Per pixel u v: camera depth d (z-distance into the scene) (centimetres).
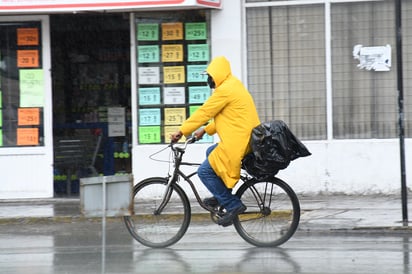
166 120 3678
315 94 3662
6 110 3734
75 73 4056
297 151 2456
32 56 3725
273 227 2542
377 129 3619
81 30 4025
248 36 3691
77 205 3591
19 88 3728
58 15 3841
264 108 3700
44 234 3008
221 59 2477
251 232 2562
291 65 3675
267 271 2222
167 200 2580
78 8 3447
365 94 3628
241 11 3659
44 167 3725
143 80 3688
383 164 3559
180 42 3659
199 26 3641
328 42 3628
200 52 3644
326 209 3256
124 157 4009
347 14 3622
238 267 2283
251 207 2531
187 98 3666
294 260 2364
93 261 2431
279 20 3669
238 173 2455
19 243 2823
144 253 2541
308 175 3606
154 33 3669
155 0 3422
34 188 3728
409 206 3275
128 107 4028
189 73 3659
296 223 2516
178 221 2591
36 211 3422
